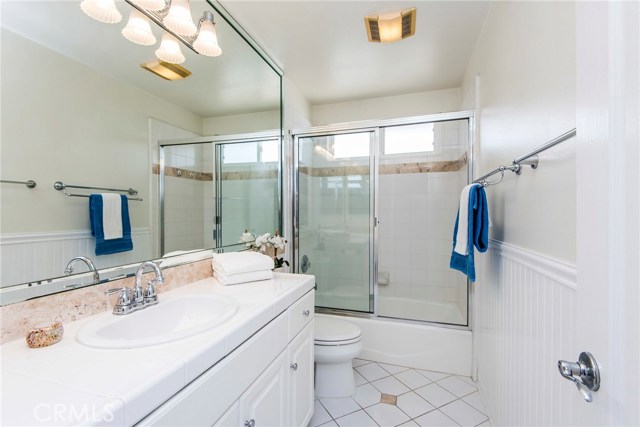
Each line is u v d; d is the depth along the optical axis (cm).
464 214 147
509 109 130
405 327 216
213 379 76
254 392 96
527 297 106
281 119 234
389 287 292
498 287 142
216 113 167
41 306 83
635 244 39
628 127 40
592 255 48
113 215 109
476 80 192
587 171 50
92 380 59
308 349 146
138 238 120
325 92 278
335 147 269
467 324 211
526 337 106
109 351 71
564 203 81
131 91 118
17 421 48
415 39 192
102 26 105
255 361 97
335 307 253
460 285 248
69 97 96
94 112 104
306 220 269
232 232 183
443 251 276
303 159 266
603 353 45
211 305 114
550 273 88
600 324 46
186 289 129
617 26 42
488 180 162
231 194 182
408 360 213
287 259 246
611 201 43
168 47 133
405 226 287
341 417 159
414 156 281
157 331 102
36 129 87
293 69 232
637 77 39
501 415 136
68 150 95
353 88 269
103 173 106
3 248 78
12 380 59
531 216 104
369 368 212
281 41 194
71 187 95
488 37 166
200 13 152
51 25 91
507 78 133
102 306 99
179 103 143
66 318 88
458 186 265
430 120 224
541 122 97
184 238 147
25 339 78
